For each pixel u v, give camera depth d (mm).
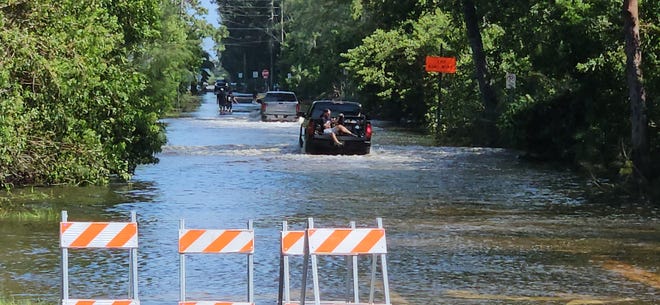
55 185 31797
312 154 46625
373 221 25000
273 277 18031
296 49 138875
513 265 19203
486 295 16391
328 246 13227
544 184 34375
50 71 25656
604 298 16188
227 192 31250
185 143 53625
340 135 46438
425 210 27297
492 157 46469
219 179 35250
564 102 42750
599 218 26016
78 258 19641
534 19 49031
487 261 19641
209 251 13734
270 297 16234
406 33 82375
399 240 22141
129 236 13680
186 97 114875
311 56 128000
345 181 34969
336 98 106875
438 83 66625
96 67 28953
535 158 44469
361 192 31562
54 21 27188
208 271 18500
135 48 38750
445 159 45125
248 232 13773
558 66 40375
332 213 26500
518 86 53625
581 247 21344
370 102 89938
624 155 33906
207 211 26656
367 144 46688
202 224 24094
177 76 65938
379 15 82312
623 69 37156
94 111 30250
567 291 16750
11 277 17562
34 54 25297
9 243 21156
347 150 46594
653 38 34438
